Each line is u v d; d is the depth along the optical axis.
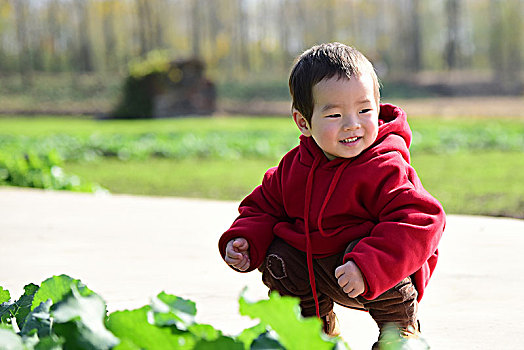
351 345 2.44
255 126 27.44
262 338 1.34
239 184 11.16
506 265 3.59
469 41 90.19
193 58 35.12
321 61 2.16
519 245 4.05
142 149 17.23
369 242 2.00
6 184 8.98
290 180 2.32
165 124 29.58
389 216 2.06
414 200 2.05
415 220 2.01
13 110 42.09
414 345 1.47
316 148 2.28
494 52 71.62
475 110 34.19
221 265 3.78
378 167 2.12
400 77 53.88
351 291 1.95
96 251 4.24
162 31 76.62
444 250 3.97
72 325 1.39
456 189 9.63
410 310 2.09
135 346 1.32
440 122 26.23
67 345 1.39
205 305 2.98
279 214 2.40
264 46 82.50
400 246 1.96
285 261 2.25
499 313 2.79
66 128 27.66
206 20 82.69
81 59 74.25
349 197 2.14
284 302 1.24
